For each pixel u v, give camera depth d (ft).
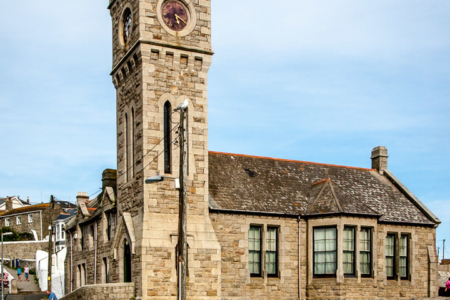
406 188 134.41
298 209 115.75
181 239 80.43
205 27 109.09
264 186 118.32
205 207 103.24
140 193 99.71
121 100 112.37
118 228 105.40
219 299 100.78
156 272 95.96
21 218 303.07
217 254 101.76
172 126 102.89
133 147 105.70
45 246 248.73
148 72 102.42
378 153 141.18
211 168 115.96
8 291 183.01
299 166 129.90
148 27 103.60
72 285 146.10
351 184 130.21
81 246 143.33
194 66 106.83
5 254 246.27
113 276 107.45
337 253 110.11
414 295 122.31
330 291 109.70
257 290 108.27
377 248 118.21
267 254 111.86
